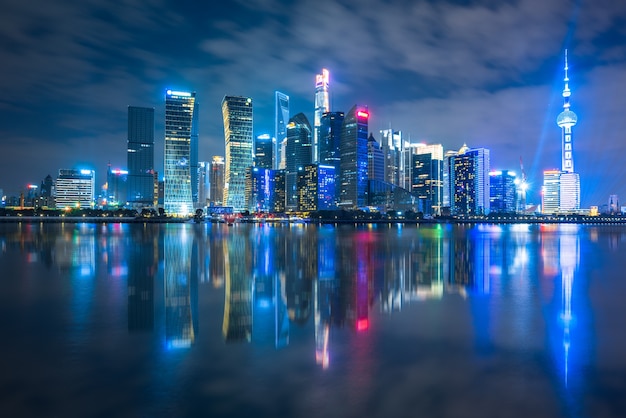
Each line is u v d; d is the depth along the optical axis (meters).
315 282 49.56
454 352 24.84
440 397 19.39
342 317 32.88
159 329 29.58
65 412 18.11
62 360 23.69
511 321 31.69
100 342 26.73
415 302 38.47
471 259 75.56
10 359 23.84
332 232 198.38
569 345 26.11
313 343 26.50
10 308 35.88
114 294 42.09
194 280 50.88
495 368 22.53
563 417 17.78
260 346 25.92
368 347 25.77
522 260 74.12
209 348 25.53
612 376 21.52
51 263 67.25
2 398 19.31
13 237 137.25
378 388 20.22
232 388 20.23
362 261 71.50
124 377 21.44
